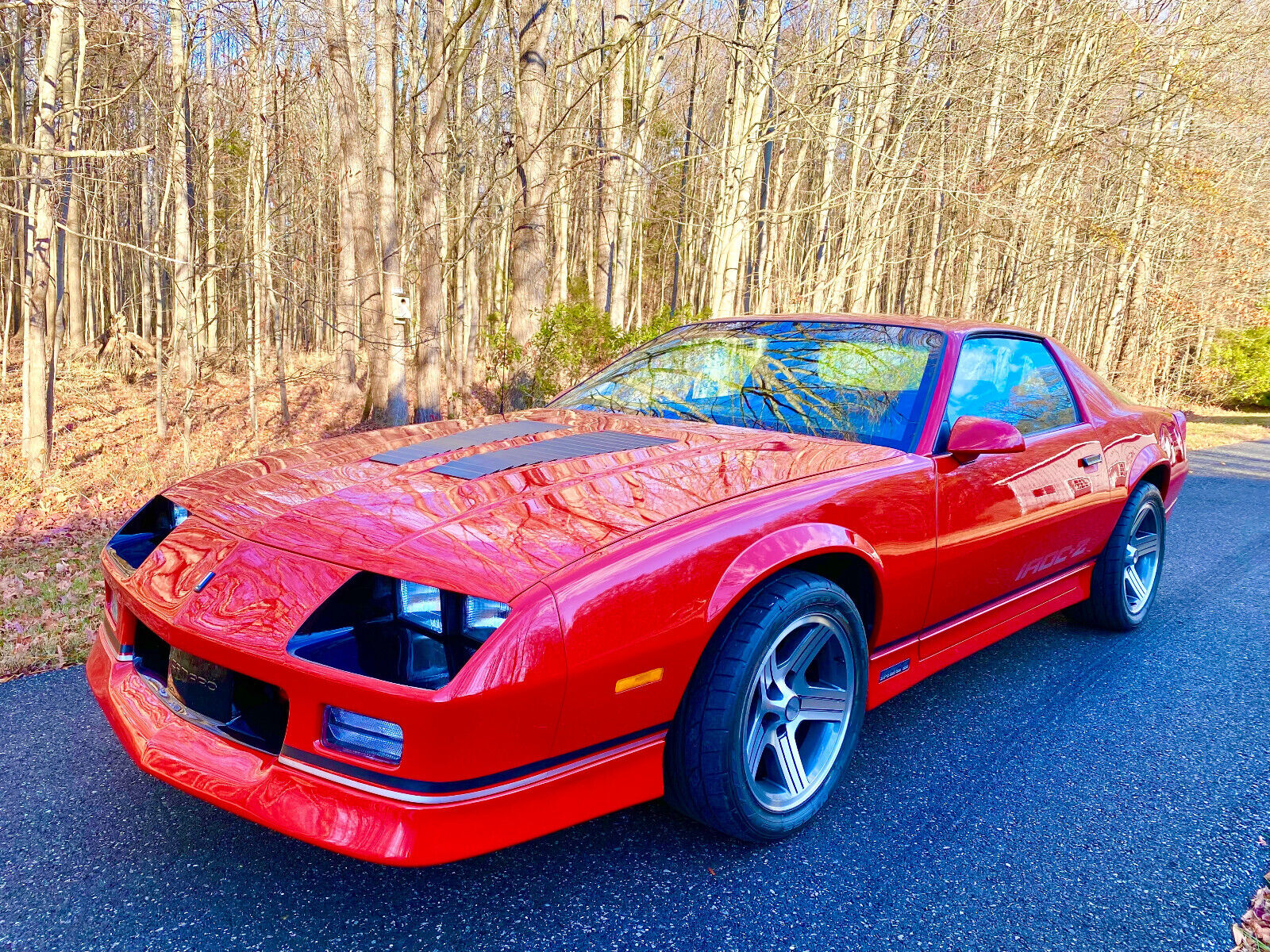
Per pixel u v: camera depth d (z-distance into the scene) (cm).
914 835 214
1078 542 327
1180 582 477
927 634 258
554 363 797
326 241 1969
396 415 1291
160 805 214
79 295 2166
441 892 183
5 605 379
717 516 192
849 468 227
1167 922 182
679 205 1517
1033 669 337
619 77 1277
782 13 852
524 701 156
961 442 243
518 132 848
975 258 1540
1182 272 1816
